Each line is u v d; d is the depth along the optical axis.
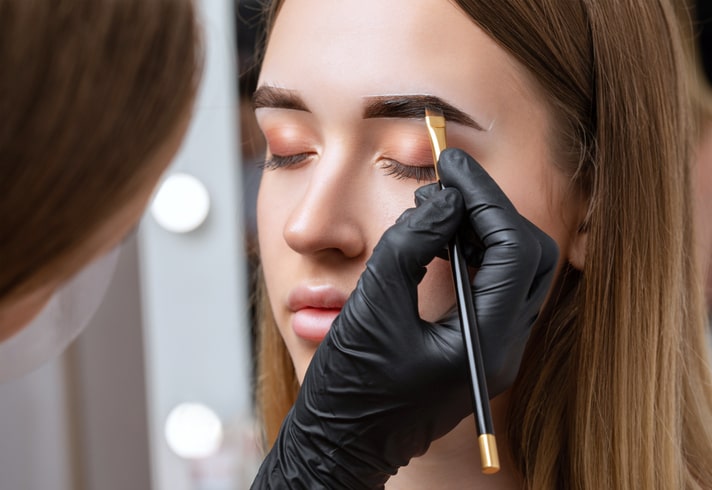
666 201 0.89
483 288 0.68
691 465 0.97
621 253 0.86
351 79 0.77
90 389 1.44
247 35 1.31
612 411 0.86
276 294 0.83
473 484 0.85
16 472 1.41
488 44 0.77
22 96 0.46
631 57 0.85
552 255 0.71
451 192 0.70
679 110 0.92
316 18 0.79
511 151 0.78
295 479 0.72
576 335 0.86
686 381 0.97
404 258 0.68
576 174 0.83
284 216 0.82
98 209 0.50
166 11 0.51
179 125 0.53
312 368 0.72
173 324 1.40
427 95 0.76
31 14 0.46
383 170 0.78
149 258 1.40
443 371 0.68
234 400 1.39
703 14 1.21
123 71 0.49
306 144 0.81
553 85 0.80
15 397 1.41
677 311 0.91
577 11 0.83
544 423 0.86
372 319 0.69
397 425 0.70
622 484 0.86
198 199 1.36
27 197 0.48
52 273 0.52
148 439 1.46
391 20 0.76
